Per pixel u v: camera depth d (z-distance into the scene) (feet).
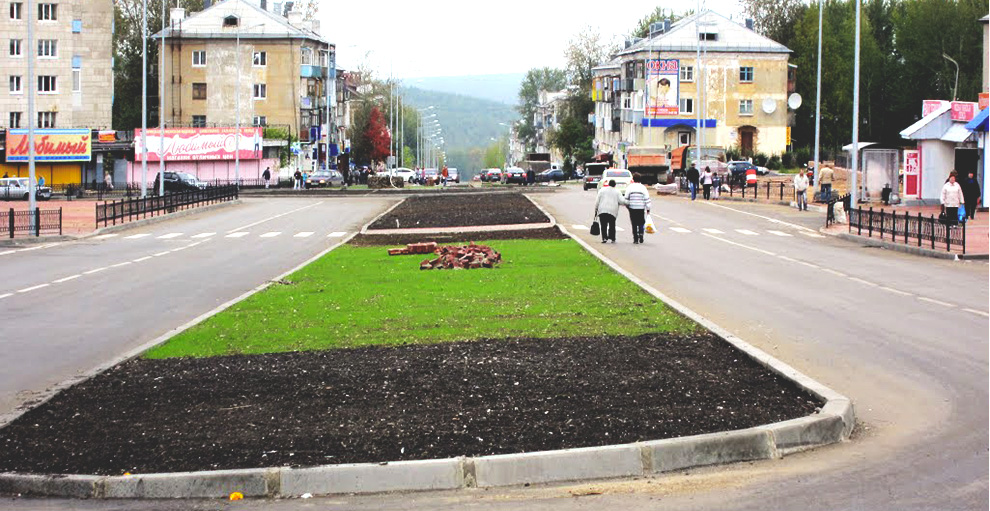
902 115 317.22
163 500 28.73
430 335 50.44
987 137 147.54
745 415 33.17
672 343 46.42
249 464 29.91
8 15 274.57
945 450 30.66
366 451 30.55
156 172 290.76
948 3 295.89
